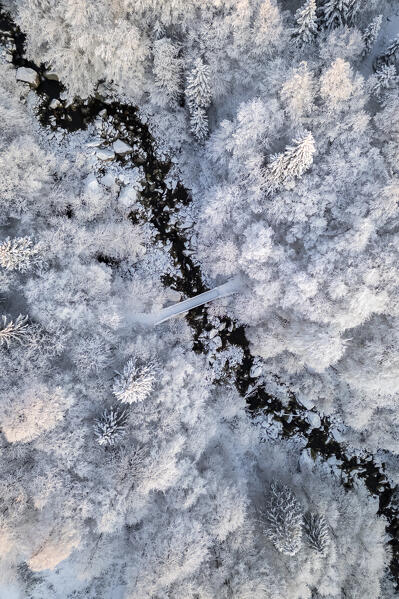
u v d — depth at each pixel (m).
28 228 19.20
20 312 18.41
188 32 19.05
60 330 18.45
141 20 18.94
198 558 18.50
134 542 19.38
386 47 18.72
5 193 18.06
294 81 16.92
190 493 19.11
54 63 20.88
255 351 22.64
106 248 21.34
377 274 17.59
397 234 17.62
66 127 21.94
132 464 18.34
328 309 18.41
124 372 18.73
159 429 18.84
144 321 22.14
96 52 18.62
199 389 21.08
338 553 21.25
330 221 18.92
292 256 19.19
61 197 20.12
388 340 18.61
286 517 19.55
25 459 17.86
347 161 18.20
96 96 22.12
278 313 20.75
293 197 18.70
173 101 21.30
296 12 18.17
